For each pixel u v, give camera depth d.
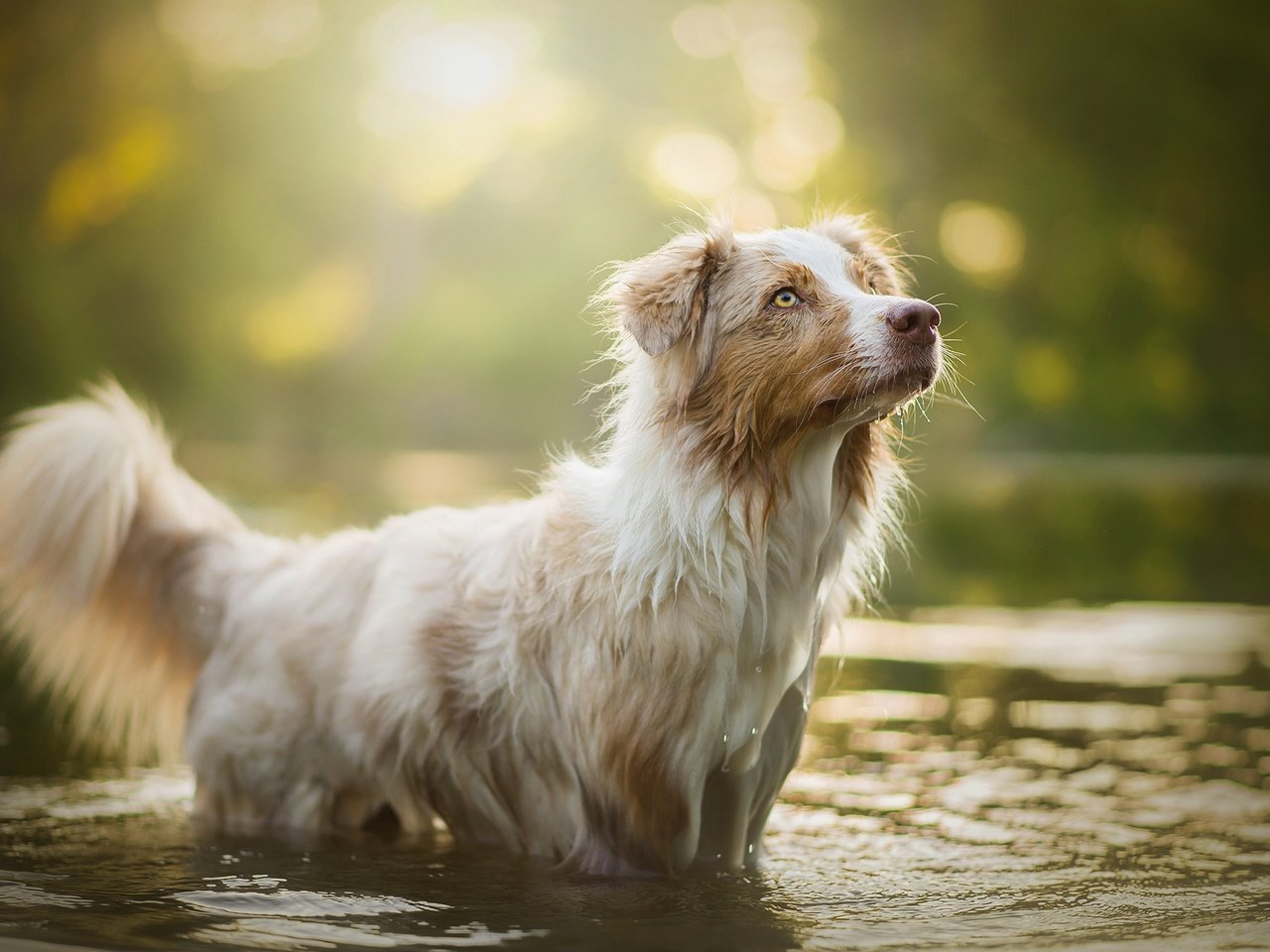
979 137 29.70
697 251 4.38
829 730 6.30
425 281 36.41
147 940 3.35
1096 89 28.88
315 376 34.22
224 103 31.94
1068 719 6.45
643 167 34.75
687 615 4.23
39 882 3.98
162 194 30.83
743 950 3.34
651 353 4.23
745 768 4.42
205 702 5.18
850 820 4.86
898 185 30.50
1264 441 28.38
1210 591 10.54
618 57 34.34
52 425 5.57
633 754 4.28
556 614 4.50
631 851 4.33
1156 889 3.92
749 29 33.66
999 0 29.22
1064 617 9.42
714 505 4.24
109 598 5.59
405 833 4.97
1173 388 29.02
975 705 6.79
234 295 31.80
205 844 4.60
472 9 34.53
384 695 4.82
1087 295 29.25
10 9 28.12
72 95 29.22
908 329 4.16
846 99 30.69
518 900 3.88
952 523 15.24
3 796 5.22
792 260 4.39
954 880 4.08
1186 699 6.84
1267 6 27.78
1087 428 28.64
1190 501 17.59
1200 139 28.25
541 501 4.88
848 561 4.67
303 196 34.06
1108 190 29.11
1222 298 29.34
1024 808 4.98
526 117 35.25
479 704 4.67
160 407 28.84
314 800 5.02
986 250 31.33
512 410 33.38
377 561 5.12
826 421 4.27
